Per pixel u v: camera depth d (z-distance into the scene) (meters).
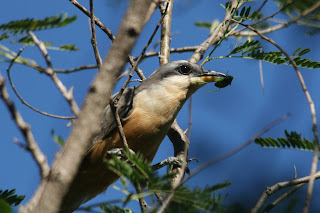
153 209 5.79
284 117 6.50
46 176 5.04
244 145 6.05
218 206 5.79
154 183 5.95
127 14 5.41
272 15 9.48
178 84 11.28
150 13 6.13
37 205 4.79
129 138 10.62
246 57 9.46
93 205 6.39
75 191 11.01
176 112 11.17
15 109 5.04
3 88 4.97
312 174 5.82
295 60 9.03
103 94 5.20
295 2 8.78
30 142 5.07
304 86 6.79
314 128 6.25
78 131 5.04
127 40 5.32
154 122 10.74
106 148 10.48
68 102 6.41
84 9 9.04
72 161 4.92
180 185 5.82
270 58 9.23
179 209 5.82
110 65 5.28
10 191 7.15
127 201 6.24
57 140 8.06
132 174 6.04
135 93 11.12
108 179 10.90
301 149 8.06
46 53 6.75
